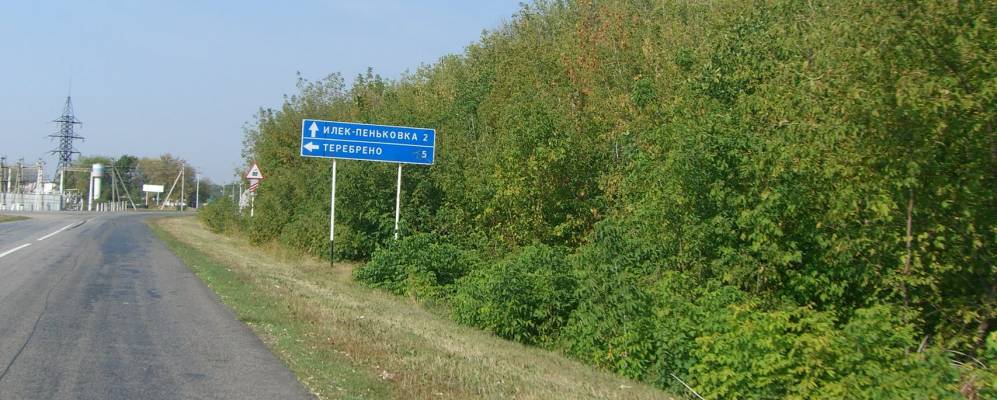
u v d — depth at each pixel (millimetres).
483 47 31500
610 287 10781
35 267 17984
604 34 21250
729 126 11531
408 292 16453
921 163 8602
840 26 9055
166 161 128250
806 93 9672
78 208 89750
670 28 19422
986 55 8172
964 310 9367
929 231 9203
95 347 8914
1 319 10562
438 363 9000
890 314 8953
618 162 17125
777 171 10227
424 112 25156
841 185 9500
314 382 7578
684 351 9539
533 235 17141
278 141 36188
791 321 9930
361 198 22438
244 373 7867
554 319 12195
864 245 9766
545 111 17281
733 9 14992
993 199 8820
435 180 21953
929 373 7562
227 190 42719
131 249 24625
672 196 11383
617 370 10289
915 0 8320
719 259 11320
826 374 8281
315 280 18234
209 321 10930
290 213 29766
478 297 13188
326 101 37562
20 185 112000
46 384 7199
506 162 17375
